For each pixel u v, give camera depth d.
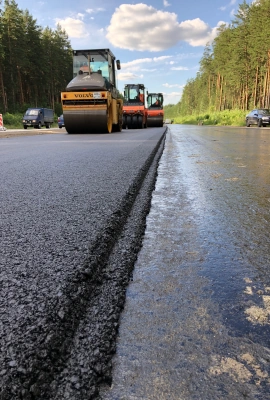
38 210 1.61
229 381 0.58
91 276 0.93
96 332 0.70
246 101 42.41
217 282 0.96
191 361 0.63
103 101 10.47
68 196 1.92
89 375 0.58
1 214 1.55
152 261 1.11
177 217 1.65
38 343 0.62
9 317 0.69
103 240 1.19
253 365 0.62
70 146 5.75
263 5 34.09
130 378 0.59
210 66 58.59
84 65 11.09
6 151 5.09
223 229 1.45
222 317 0.77
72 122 10.91
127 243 1.25
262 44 32.88
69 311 0.74
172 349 0.66
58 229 1.31
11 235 1.24
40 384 0.55
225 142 6.92
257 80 39.44
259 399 0.55
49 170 2.96
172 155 4.54
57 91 53.09
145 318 0.77
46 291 0.81
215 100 57.19
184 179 2.72
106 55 11.12
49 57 48.00
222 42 47.75
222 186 2.42
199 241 1.30
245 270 1.04
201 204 1.91
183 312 0.80
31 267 0.95
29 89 46.78
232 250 1.21
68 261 0.99
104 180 2.42
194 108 86.38
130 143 6.10
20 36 38.66
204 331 0.72
